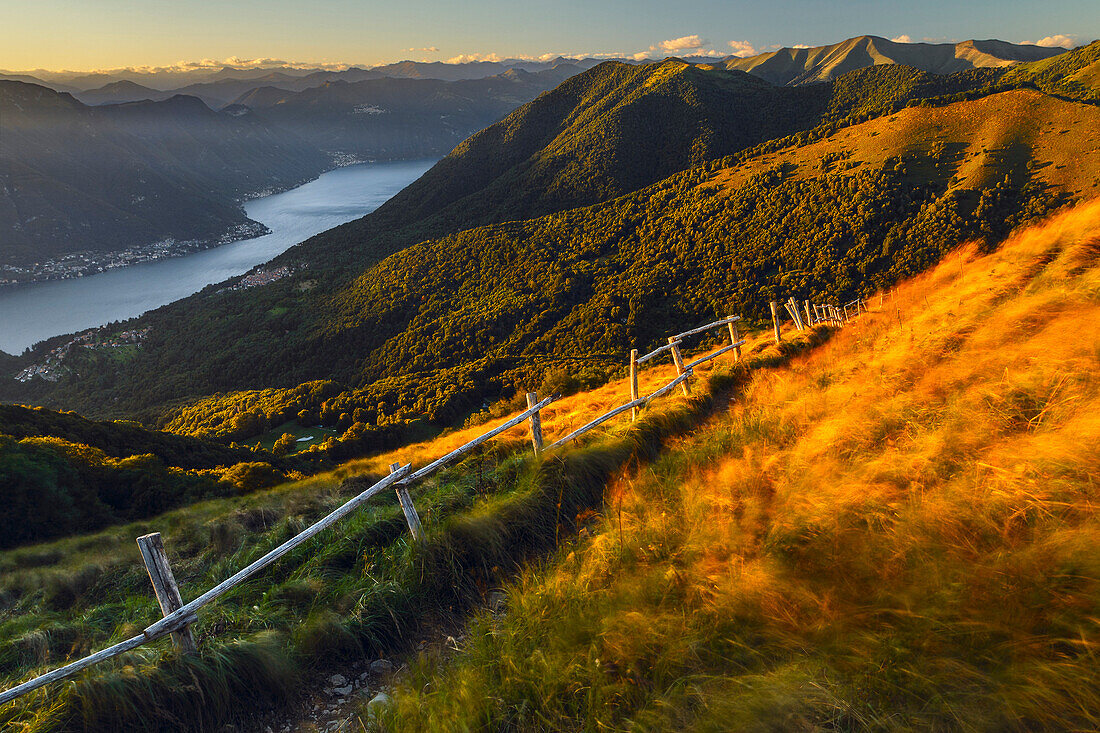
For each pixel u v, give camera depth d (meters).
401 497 4.29
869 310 12.59
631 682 2.44
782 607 2.51
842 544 2.73
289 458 47.03
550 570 3.77
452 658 3.22
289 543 3.79
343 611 3.85
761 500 3.46
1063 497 2.42
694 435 5.97
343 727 3.00
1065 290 5.16
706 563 2.99
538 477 5.07
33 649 4.32
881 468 3.23
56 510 16.48
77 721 2.96
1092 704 1.68
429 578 4.03
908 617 2.19
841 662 2.15
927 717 1.87
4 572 9.04
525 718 2.48
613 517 4.18
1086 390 3.17
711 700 2.16
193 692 3.14
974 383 4.04
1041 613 2.02
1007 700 1.79
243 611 4.00
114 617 4.81
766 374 8.08
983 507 2.55
